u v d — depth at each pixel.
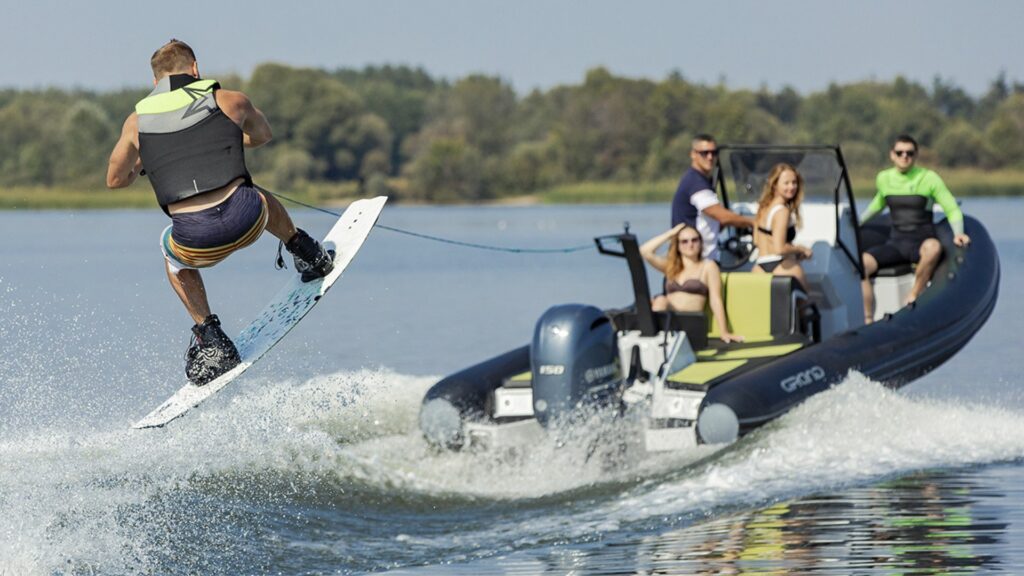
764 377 33.22
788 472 30.50
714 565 24.03
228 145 24.22
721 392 32.31
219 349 24.66
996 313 67.00
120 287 87.69
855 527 26.17
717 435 32.06
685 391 32.94
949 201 42.91
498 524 27.61
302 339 60.38
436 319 69.06
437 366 52.16
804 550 24.75
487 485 31.33
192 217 23.95
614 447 32.34
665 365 33.62
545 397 32.19
